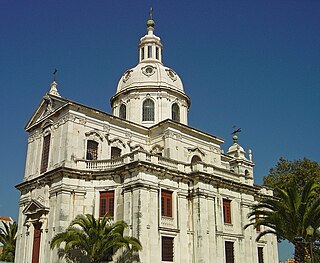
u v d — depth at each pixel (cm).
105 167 3634
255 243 4203
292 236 2820
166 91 4975
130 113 4894
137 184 3334
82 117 3881
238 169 5412
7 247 5272
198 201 3703
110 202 3516
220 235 3794
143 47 5619
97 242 2883
